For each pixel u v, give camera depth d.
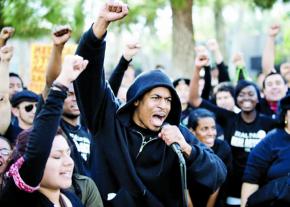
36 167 2.73
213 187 3.53
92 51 3.33
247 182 4.75
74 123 4.58
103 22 3.28
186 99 6.40
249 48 33.00
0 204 2.80
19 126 5.14
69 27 3.75
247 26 32.56
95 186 3.46
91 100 3.50
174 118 3.67
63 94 2.81
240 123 5.85
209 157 3.53
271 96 6.46
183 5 8.13
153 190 3.47
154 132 3.57
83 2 8.94
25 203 2.81
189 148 3.45
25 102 5.11
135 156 3.50
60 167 2.94
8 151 3.49
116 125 3.54
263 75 7.86
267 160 4.66
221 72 7.63
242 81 5.91
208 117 5.24
